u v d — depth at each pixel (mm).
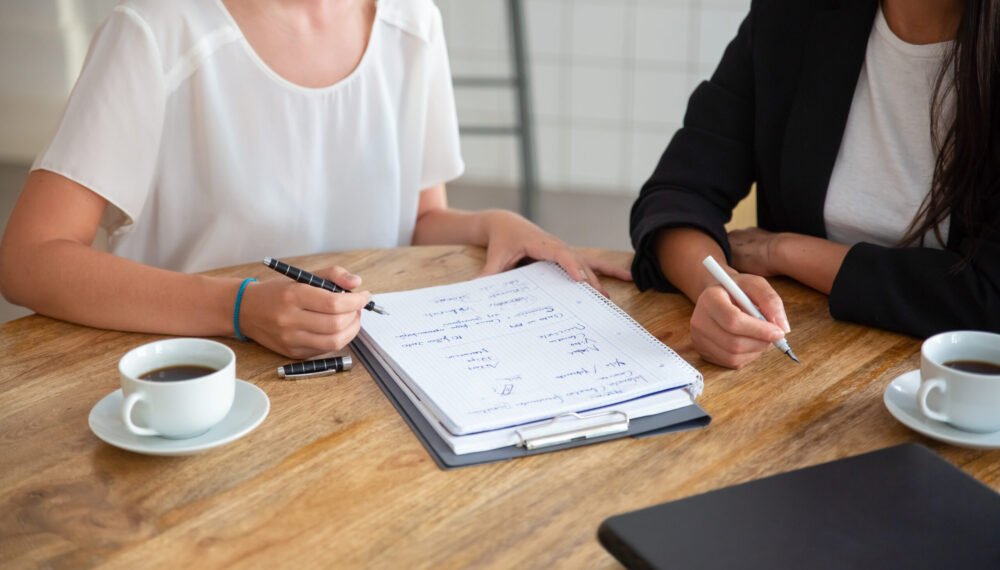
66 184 1355
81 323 1223
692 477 921
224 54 1479
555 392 1032
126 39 1402
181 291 1194
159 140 1452
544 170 4473
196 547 821
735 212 1845
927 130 1392
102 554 812
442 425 984
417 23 1619
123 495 888
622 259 1434
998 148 1268
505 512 869
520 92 3789
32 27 4180
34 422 1008
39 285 1239
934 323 1212
